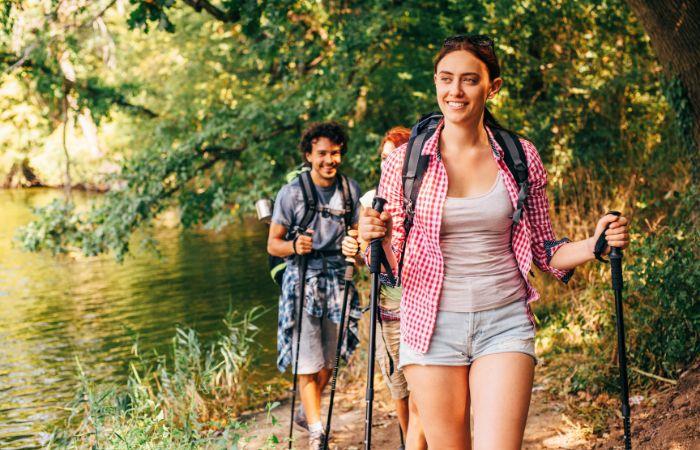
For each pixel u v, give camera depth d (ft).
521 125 27.61
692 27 19.30
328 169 15.07
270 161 34.06
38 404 22.91
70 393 23.97
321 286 15.17
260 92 40.63
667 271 16.25
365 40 30.50
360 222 9.02
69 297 41.11
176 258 51.42
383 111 35.50
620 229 8.81
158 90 50.65
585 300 20.29
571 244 9.21
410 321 9.10
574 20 28.55
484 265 8.86
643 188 25.20
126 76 50.85
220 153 34.68
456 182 8.86
